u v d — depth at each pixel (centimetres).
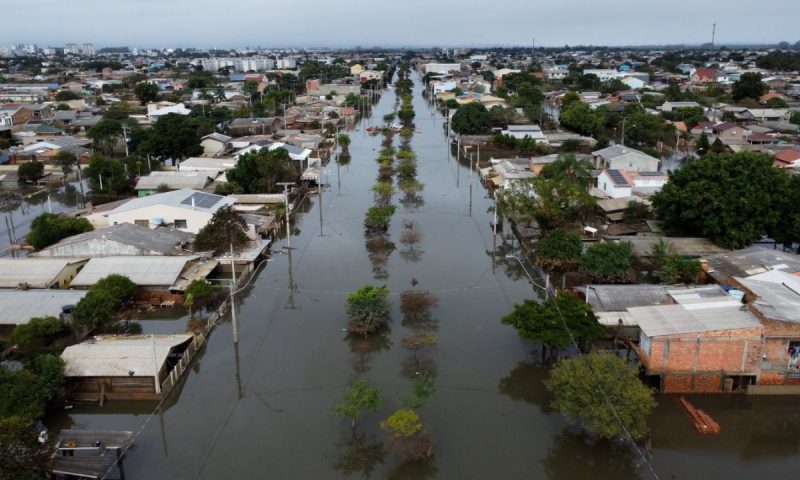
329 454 2508
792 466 2438
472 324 3659
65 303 3462
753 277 3628
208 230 4538
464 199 6650
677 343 2788
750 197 4338
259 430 2670
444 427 2680
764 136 8994
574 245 4300
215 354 3331
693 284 3919
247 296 4072
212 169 7162
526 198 5062
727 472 2392
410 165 7525
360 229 5584
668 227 4872
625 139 10031
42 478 2147
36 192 7012
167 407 2856
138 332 3553
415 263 4709
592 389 2420
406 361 3238
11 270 3944
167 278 3931
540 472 2398
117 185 6662
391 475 2383
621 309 3400
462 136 9788
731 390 2855
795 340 2794
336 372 3136
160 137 7581
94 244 4256
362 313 3494
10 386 2556
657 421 2684
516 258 4803
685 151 9119
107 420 2766
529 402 2873
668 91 13925
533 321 3039
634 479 2372
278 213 5600
